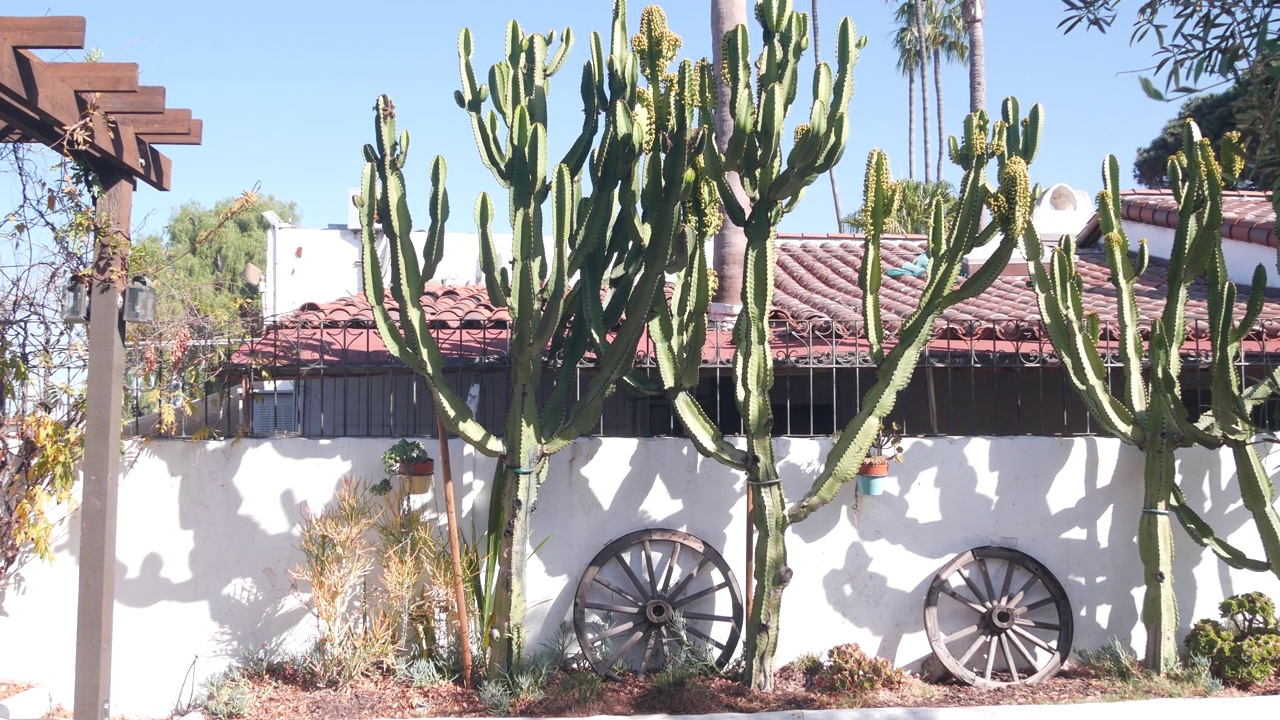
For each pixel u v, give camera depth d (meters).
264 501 7.29
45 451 6.82
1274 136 4.25
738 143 6.31
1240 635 7.31
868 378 9.64
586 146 7.10
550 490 7.40
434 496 7.35
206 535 7.25
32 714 6.68
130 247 6.45
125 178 6.43
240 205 7.51
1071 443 7.68
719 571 7.49
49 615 7.13
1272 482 7.84
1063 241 7.62
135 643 7.16
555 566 7.36
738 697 6.82
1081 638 7.62
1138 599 7.68
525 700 6.70
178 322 7.25
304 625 7.26
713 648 7.41
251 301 7.71
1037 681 7.24
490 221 6.53
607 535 7.41
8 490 6.98
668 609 7.18
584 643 7.13
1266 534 7.16
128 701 7.11
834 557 7.48
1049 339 7.69
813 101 6.05
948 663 7.21
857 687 6.91
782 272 11.79
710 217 6.68
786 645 7.44
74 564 7.17
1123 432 7.40
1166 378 7.12
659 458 7.48
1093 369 7.54
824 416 9.74
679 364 7.01
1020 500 7.64
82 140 5.88
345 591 6.99
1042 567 7.48
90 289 6.27
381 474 7.34
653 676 7.05
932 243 6.74
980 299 10.05
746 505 7.52
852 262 11.98
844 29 6.28
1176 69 4.43
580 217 6.81
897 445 7.53
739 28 6.40
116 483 6.27
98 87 5.89
